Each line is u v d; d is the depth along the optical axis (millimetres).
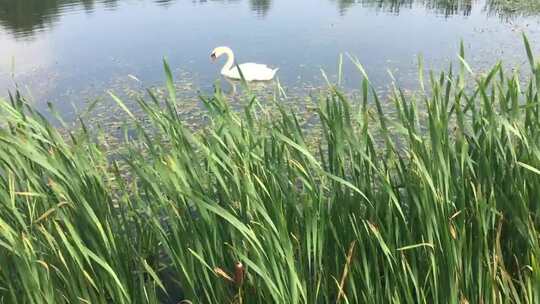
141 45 13312
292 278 2506
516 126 2619
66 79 10531
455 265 2521
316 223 2576
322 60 11328
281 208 2609
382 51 11766
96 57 12188
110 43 13562
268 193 2539
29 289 2375
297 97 8656
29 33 14703
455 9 16375
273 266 2516
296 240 2744
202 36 14211
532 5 16016
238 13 17266
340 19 15672
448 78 2771
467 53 11172
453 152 2707
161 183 2795
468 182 2719
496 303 2631
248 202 2621
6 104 2736
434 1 18047
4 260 2496
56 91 9766
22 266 2322
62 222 2732
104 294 2850
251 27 15117
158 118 2805
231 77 10461
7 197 2447
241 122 2887
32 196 2717
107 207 2822
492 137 2723
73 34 14586
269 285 2486
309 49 12352
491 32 13016
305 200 2551
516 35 12547
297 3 18953
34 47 13180
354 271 2779
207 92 9367
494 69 2596
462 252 2666
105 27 15477
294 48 12547
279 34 14094
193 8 18422
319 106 3033
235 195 2713
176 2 19766
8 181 2713
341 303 2840
